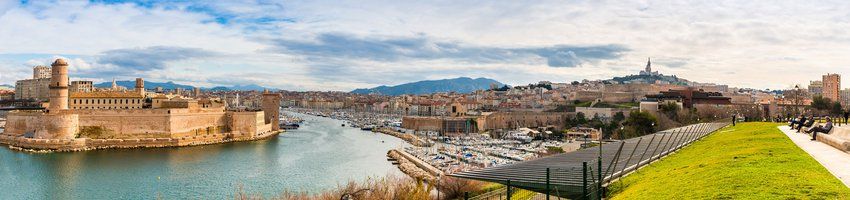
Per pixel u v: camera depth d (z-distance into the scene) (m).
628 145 69.50
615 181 47.44
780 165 41.44
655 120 195.75
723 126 106.94
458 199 74.88
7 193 102.25
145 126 187.62
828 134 60.38
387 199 79.50
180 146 185.88
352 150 183.25
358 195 75.12
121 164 139.00
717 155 53.34
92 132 180.88
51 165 135.50
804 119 79.75
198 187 109.75
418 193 81.75
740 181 35.66
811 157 45.34
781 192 31.28
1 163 137.50
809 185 32.44
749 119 193.88
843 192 30.27
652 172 49.12
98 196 100.50
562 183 38.22
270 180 119.06
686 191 36.00
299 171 132.62
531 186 38.88
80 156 153.12
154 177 120.50
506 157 167.00
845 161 44.00
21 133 183.62
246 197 96.25
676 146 68.69
